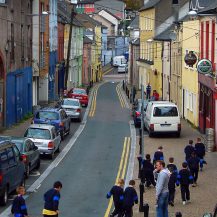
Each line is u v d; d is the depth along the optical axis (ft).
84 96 289.12
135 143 181.37
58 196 79.05
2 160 99.66
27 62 235.20
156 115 189.37
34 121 185.16
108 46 634.02
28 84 237.86
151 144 176.96
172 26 294.05
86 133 203.82
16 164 107.86
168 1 329.11
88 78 448.65
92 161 151.12
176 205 102.99
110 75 560.20
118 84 459.32
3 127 194.90
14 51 209.56
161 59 303.27
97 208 101.50
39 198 108.27
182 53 235.40
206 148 164.55
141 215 96.07
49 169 139.13
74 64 387.34
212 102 175.01
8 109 201.57
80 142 183.52
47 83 282.56
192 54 188.65
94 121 237.66
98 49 508.53
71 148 171.83
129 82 447.83
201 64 166.81
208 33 185.06
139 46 394.52
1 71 192.85
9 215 94.48
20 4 219.20
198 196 110.11
